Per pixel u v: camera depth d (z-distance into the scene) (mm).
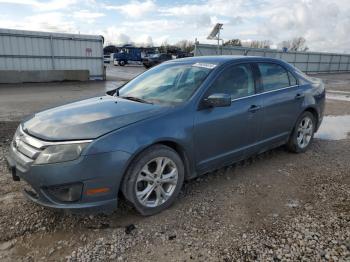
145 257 2502
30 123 3123
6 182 3771
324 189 3713
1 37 17594
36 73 18109
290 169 4344
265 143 4297
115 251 2572
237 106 3729
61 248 2604
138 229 2875
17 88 15320
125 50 41375
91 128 2771
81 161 2594
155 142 2951
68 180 2611
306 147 5082
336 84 20516
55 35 19234
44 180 2635
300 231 2828
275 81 4434
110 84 18453
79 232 2820
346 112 9312
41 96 12391
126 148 2748
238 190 3678
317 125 5285
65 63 19969
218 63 3814
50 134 2744
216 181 3924
